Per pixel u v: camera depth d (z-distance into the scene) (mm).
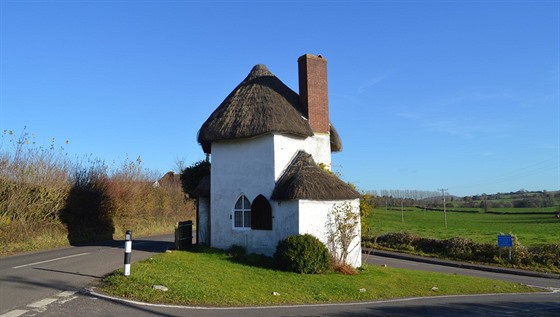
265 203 17359
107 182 28734
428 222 57750
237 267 14734
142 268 12508
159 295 10039
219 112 19328
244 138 18219
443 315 10438
